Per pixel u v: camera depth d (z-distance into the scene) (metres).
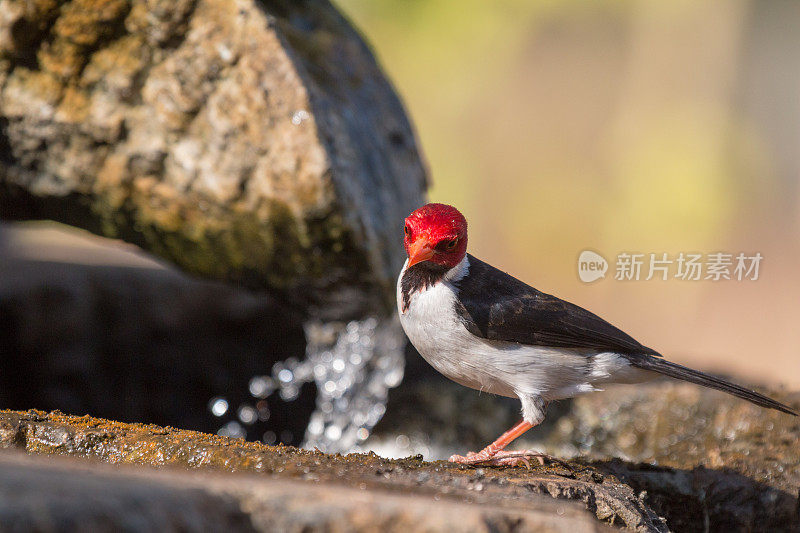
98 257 14.62
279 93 9.17
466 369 7.79
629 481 8.33
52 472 4.00
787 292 27.08
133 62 9.32
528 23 31.53
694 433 10.10
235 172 9.31
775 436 9.44
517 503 5.24
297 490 4.32
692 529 8.41
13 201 10.38
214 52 9.17
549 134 32.53
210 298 13.22
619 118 32.31
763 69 31.98
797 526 8.42
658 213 30.33
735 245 29.47
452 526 4.22
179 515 3.82
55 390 12.10
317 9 11.59
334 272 9.96
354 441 12.06
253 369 13.23
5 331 11.82
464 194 32.22
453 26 30.81
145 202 9.76
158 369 12.91
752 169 31.30
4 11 9.12
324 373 11.56
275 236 9.59
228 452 6.24
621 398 11.12
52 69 9.41
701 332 26.55
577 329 7.50
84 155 9.67
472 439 12.30
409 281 7.79
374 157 10.50
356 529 4.19
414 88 31.36
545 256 30.95
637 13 32.09
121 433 6.57
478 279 7.72
